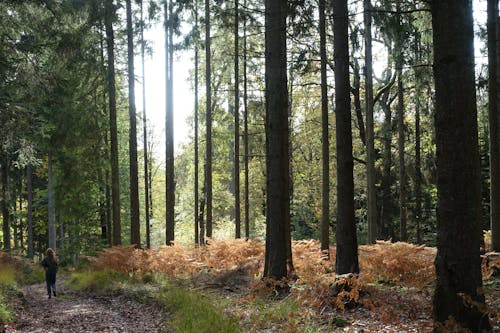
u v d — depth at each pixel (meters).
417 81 15.12
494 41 11.05
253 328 7.12
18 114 14.69
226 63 22.88
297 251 15.50
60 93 18.47
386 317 6.77
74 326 9.01
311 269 11.34
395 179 25.58
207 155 21.20
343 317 7.54
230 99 25.73
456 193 5.30
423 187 24.36
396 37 14.00
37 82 14.66
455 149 5.30
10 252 27.48
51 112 19.42
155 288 12.77
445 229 5.37
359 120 22.02
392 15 13.51
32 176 30.11
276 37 10.67
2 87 13.97
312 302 7.94
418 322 6.79
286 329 6.81
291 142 28.08
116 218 19.97
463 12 5.35
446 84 5.36
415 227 25.62
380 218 25.80
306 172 29.73
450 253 5.32
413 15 14.04
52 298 13.66
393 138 25.61
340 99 8.70
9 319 9.26
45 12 14.84
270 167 10.70
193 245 20.12
